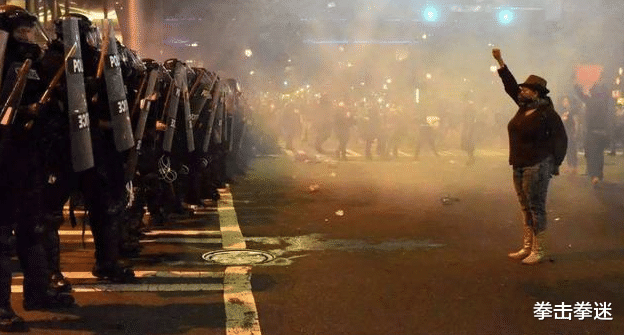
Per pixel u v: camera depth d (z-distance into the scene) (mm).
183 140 10242
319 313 5914
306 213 11320
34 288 5801
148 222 10023
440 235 9430
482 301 6301
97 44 5980
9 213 5223
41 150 5418
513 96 8062
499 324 5680
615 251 8430
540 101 7777
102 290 6523
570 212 11484
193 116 10500
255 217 10914
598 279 7094
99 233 6727
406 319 5777
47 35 5516
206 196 12562
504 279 7070
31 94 5266
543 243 7793
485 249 8516
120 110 6066
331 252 8320
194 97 10742
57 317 5688
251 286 6738
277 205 12211
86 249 8305
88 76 5867
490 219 10766
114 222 6715
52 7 14703
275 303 6191
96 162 6152
